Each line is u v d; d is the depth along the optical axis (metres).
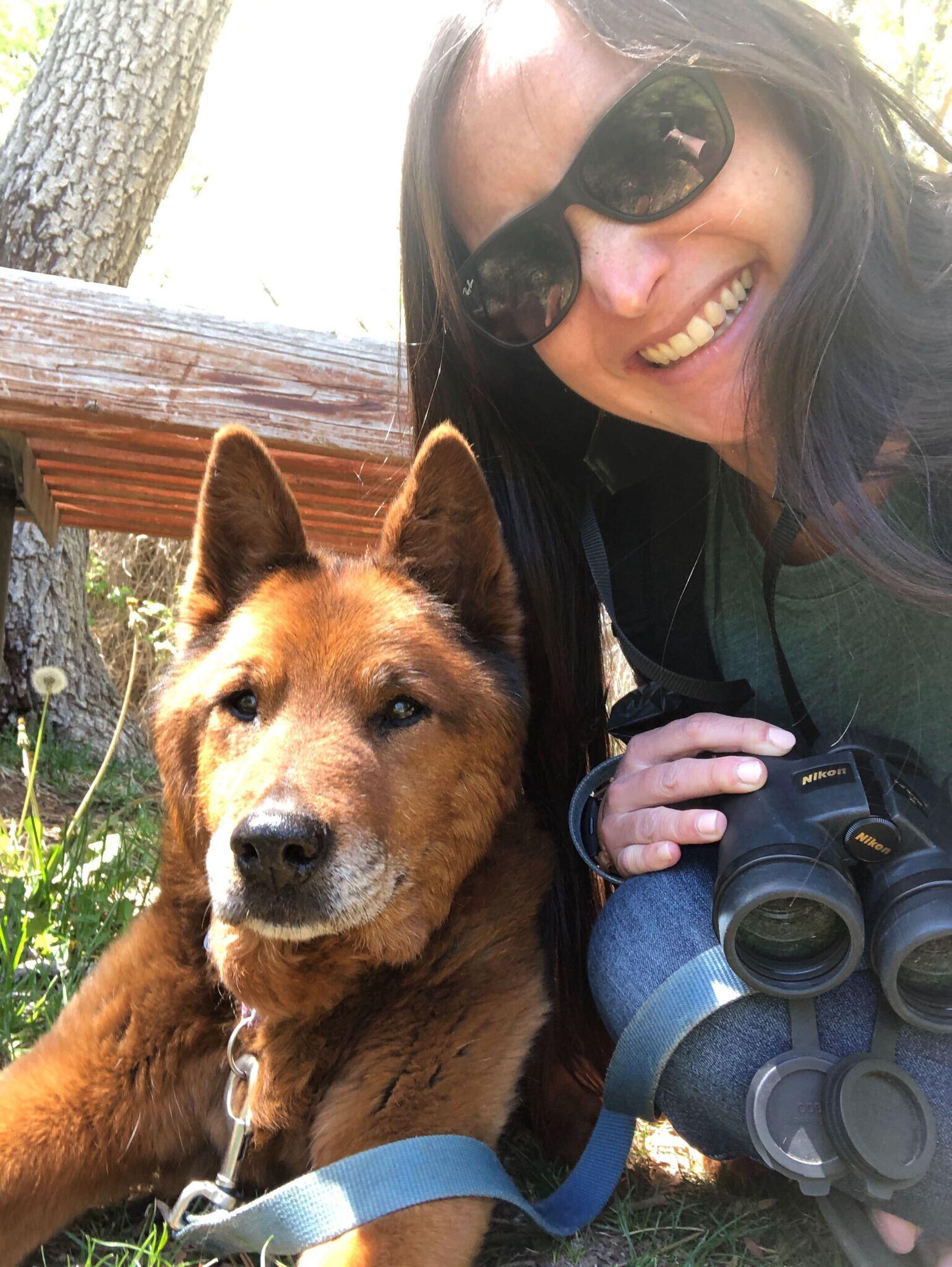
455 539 0.52
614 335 0.46
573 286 0.45
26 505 0.82
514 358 0.54
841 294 0.40
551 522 0.57
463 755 0.47
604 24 0.40
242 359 0.68
